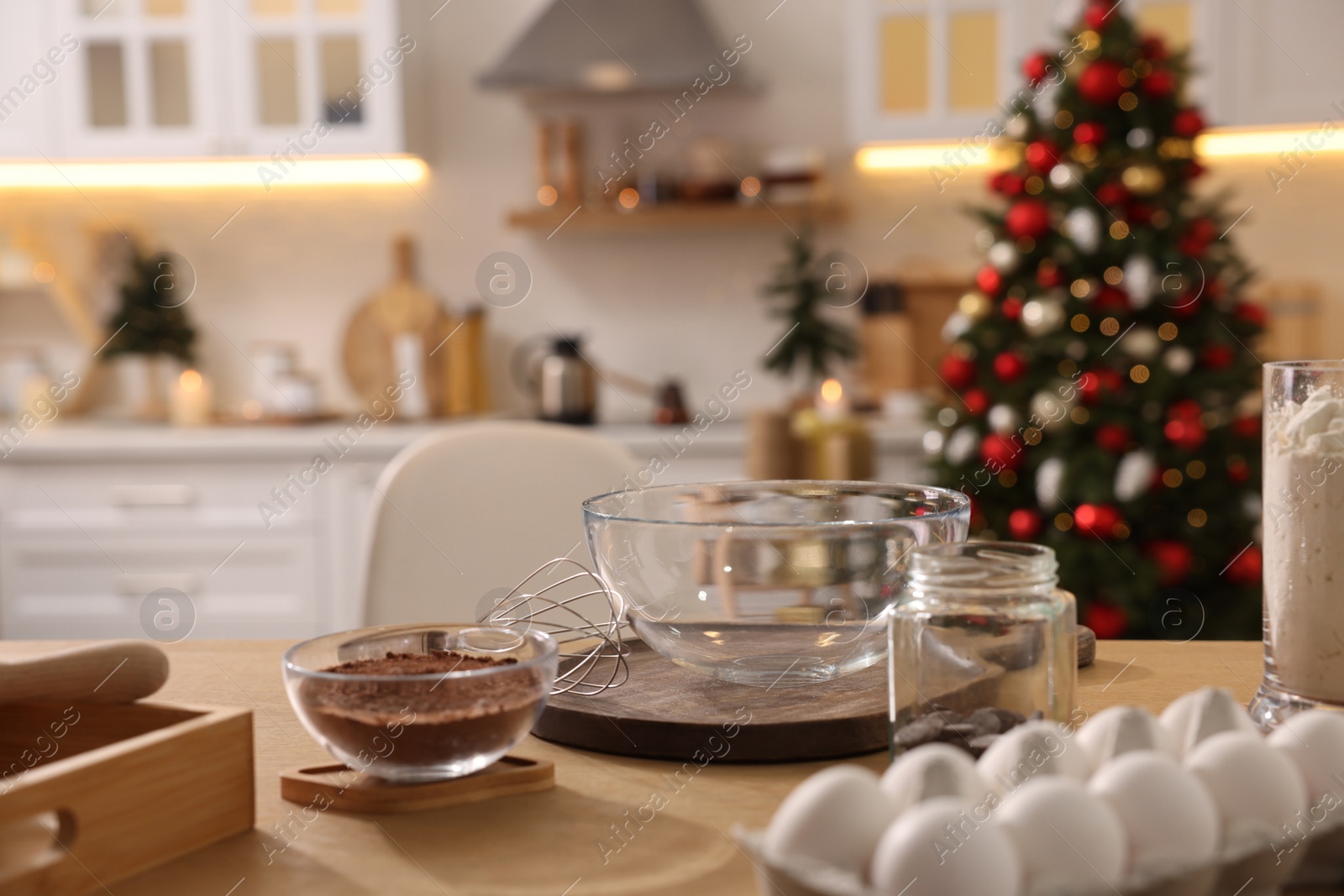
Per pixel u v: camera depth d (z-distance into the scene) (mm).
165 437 2977
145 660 693
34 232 3508
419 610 1479
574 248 3506
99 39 3111
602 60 3076
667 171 3428
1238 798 533
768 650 815
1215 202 2520
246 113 3115
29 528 3000
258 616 3004
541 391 3219
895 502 954
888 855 478
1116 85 2330
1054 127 2443
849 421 2912
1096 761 575
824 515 978
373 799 685
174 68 3137
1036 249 2418
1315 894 561
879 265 3422
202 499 2992
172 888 584
